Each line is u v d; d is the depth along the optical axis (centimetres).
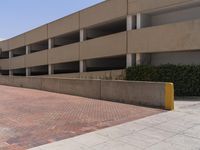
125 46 2191
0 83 3322
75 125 830
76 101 1423
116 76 2258
